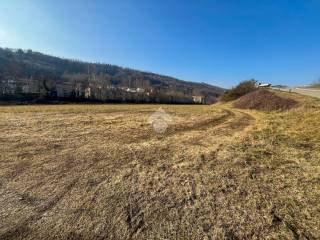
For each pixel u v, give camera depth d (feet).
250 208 11.85
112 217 11.34
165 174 16.49
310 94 66.74
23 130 32.99
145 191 13.96
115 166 18.26
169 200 12.86
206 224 10.68
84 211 11.86
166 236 9.95
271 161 18.29
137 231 10.30
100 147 23.91
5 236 9.95
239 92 121.19
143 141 26.71
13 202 12.71
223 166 17.75
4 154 21.25
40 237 9.92
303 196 12.76
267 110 52.70
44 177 16.10
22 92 208.74
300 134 25.66
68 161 19.47
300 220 10.73
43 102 188.85
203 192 13.69
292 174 15.64
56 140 26.91
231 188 14.07
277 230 10.12
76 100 206.69
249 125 36.65
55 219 11.16
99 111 66.28
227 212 11.57
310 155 19.06
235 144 24.07
